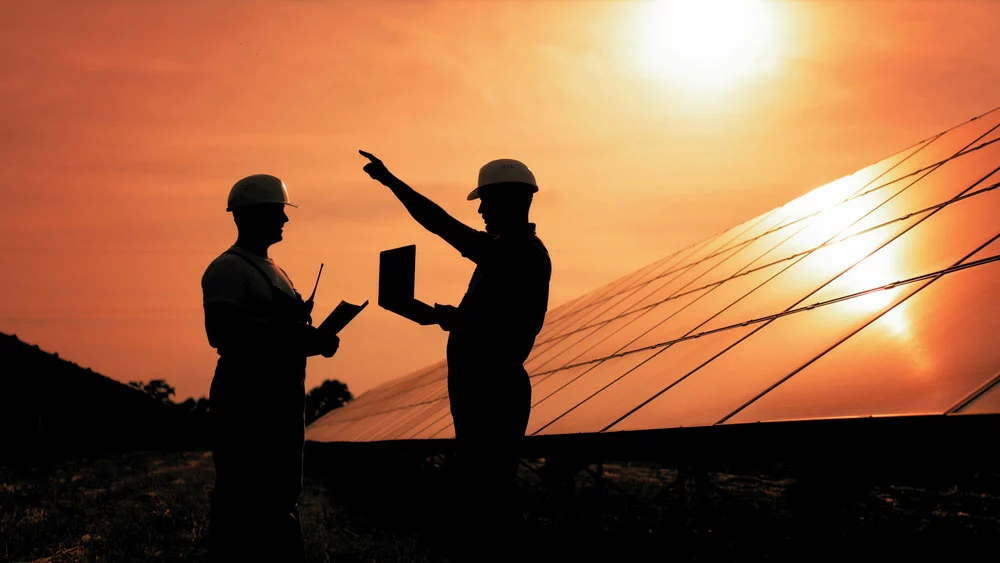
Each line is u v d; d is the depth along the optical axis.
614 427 6.42
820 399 4.50
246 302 4.06
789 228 11.03
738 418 4.90
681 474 7.97
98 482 18.94
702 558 7.97
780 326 6.59
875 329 5.13
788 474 10.79
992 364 3.71
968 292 4.82
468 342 3.67
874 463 4.78
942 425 3.47
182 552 8.65
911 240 6.81
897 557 7.64
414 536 9.74
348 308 4.27
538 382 11.77
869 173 11.69
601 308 16.20
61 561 8.41
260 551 3.86
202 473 23.03
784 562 7.00
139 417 33.97
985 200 6.59
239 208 4.30
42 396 31.34
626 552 8.58
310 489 19.81
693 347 7.77
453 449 9.45
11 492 15.20
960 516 10.43
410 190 3.92
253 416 3.93
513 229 3.78
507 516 3.61
